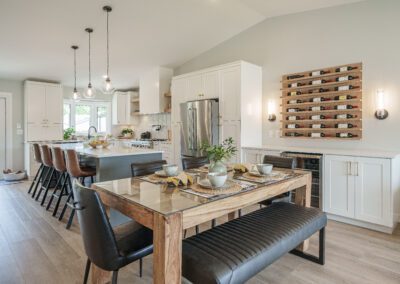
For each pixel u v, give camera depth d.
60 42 4.48
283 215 2.07
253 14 4.37
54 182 4.54
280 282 2.06
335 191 3.32
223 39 5.13
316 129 4.03
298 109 4.23
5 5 3.43
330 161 3.35
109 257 1.48
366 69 3.55
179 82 5.31
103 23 4.06
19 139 6.26
